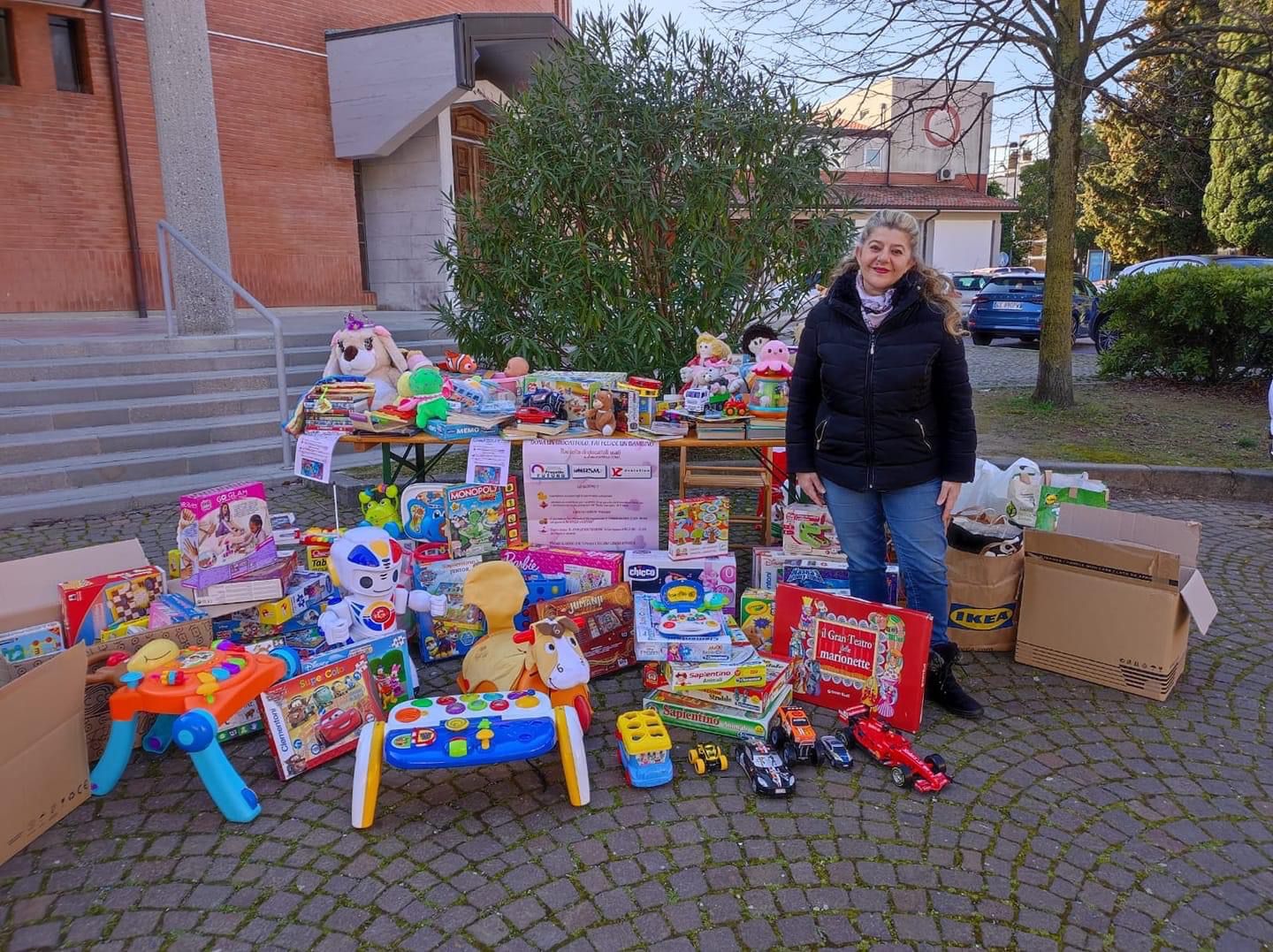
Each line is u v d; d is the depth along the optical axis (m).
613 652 3.78
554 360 6.17
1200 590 3.60
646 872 2.51
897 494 3.33
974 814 2.80
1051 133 8.77
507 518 4.14
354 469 7.09
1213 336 10.19
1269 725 3.38
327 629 3.31
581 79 5.80
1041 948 2.24
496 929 2.29
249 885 2.46
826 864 2.56
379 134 11.83
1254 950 2.24
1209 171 20.95
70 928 2.29
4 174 9.27
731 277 5.89
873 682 3.37
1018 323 16.20
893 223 3.13
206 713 2.67
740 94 5.95
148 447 6.70
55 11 9.47
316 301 12.25
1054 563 3.73
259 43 11.21
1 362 7.04
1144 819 2.78
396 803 2.86
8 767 2.51
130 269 10.32
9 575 3.27
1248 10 8.78
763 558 4.07
